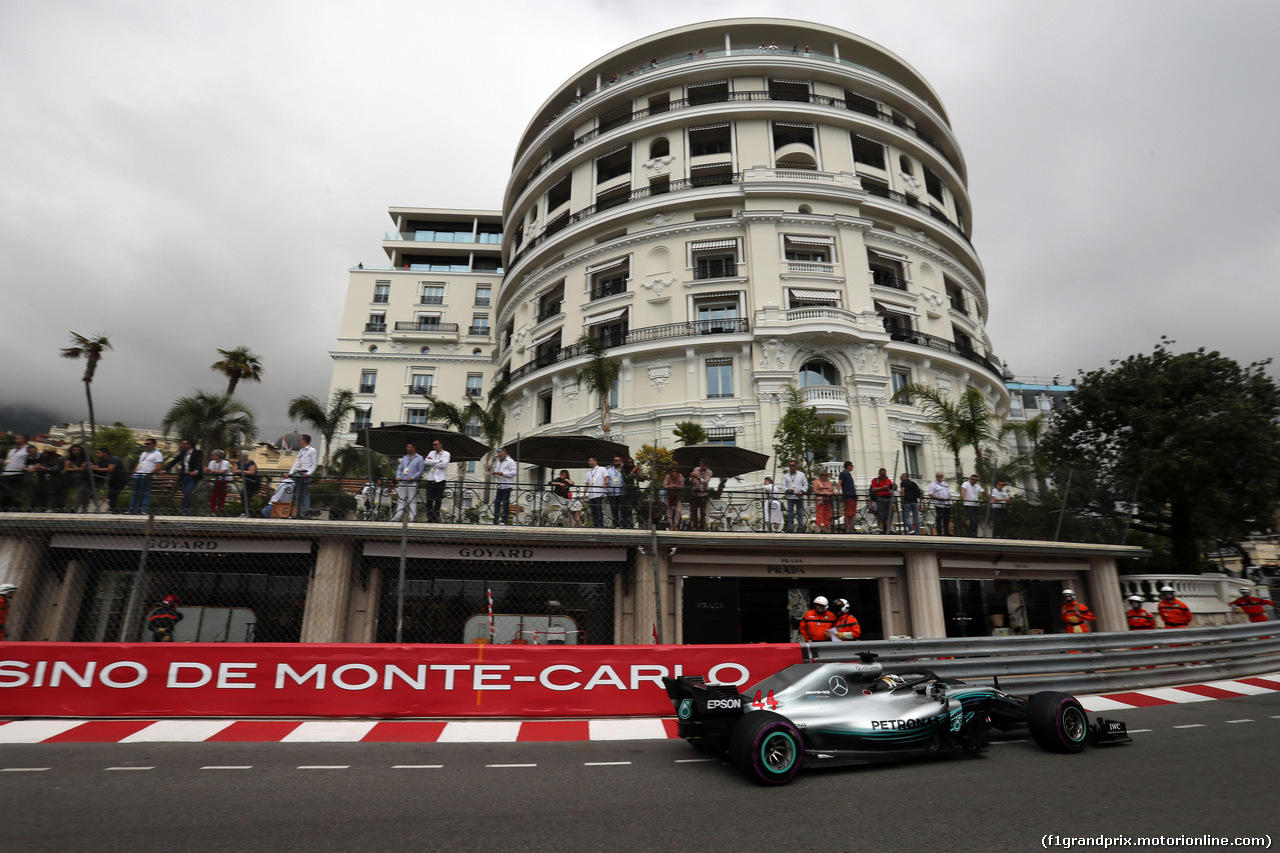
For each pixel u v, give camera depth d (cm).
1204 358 2225
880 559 1409
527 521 1245
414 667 859
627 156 3359
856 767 653
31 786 548
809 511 1384
